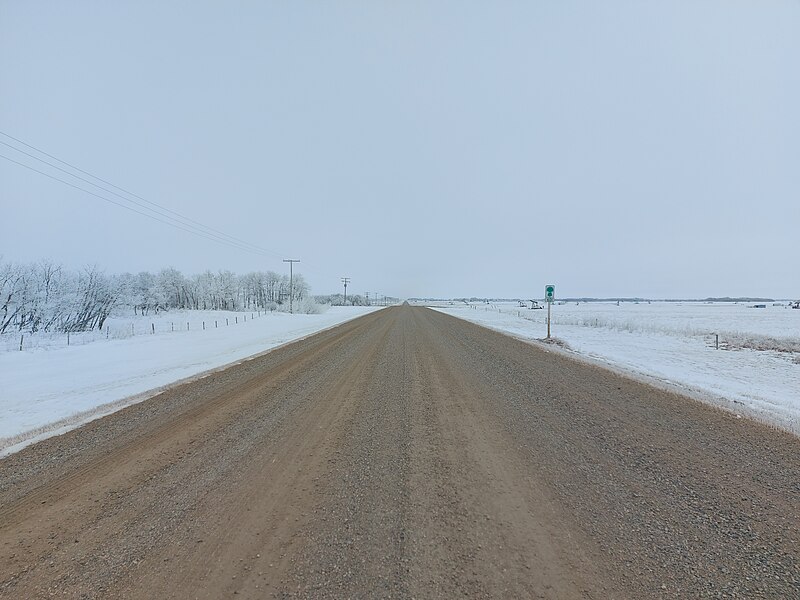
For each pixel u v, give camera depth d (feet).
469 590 8.02
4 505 12.05
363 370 34.65
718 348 52.80
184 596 7.99
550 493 12.32
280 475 13.84
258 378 31.55
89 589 8.24
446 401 24.03
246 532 10.29
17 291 86.99
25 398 25.91
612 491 12.45
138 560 9.20
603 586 8.13
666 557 9.11
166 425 19.84
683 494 12.24
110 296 113.91
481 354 44.60
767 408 22.67
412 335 68.03
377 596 7.86
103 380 31.89
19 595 8.09
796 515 11.03
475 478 13.44
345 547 9.55
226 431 18.74
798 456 15.39
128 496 12.44
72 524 10.85
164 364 39.93
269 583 8.32
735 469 14.14
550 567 8.75
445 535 10.03
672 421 19.90
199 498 12.21
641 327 81.56
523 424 19.49
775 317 164.25
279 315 155.02
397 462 14.89
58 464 15.20
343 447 16.49
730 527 10.39
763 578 8.38
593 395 25.44
